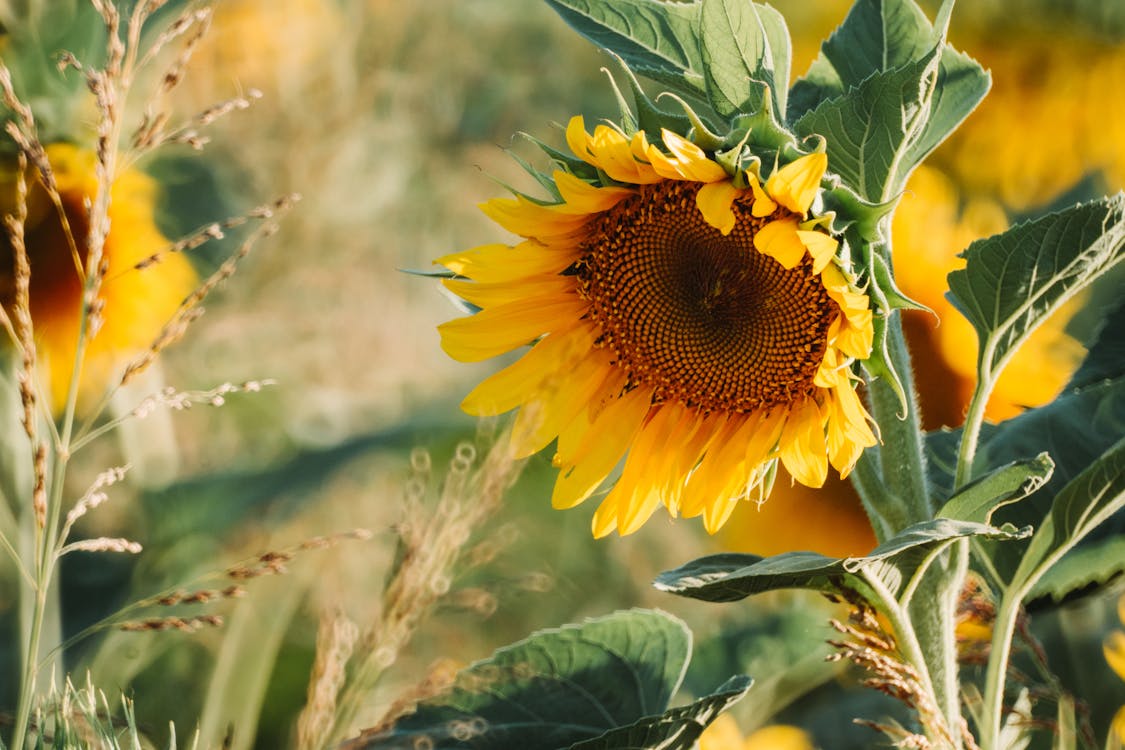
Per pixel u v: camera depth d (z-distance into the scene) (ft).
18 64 5.74
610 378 4.52
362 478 5.92
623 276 4.48
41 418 5.73
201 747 5.41
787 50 4.27
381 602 4.29
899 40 4.39
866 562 4.02
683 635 4.47
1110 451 4.23
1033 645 4.56
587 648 4.47
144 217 6.04
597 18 4.39
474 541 5.85
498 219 4.44
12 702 5.45
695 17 4.37
